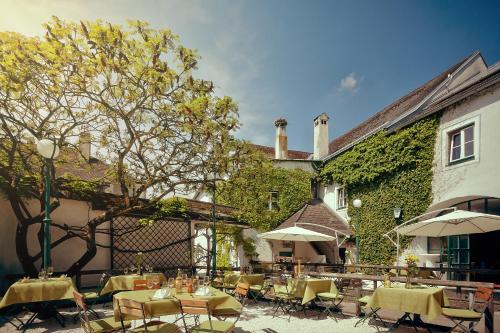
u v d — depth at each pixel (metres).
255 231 19.47
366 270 13.05
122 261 12.55
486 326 5.87
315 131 23.39
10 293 6.29
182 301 4.78
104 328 5.00
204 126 8.45
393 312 8.25
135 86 8.35
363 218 15.94
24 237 8.87
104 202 11.95
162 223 13.98
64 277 7.23
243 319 7.88
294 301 8.89
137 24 7.57
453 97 11.64
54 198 9.52
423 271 10.11
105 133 9.78
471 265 11.36
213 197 12.36
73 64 7.61
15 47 7.27
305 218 18.08
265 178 11.12
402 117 14.70
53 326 7.08
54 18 7.21
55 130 9.76
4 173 8.59
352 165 16.77
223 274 11.93
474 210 11.45
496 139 10.23
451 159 12.02
